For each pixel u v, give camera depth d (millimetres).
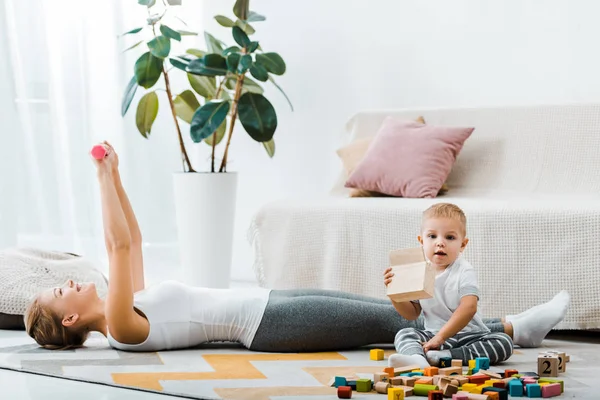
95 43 4859
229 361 2600
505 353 2604
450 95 4402
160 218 5039
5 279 3357
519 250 3232
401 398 2080
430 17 4426
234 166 4930
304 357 2701
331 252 3592
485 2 4301
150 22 4199
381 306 2867
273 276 3705
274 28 4809
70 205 4816
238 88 4270
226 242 4230
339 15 4641
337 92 4668
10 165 4637
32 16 4707
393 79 4527
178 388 2205
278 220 3725
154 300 2764
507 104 4207
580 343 3061
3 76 4621
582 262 3135
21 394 2182
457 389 2125
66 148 4812
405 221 3443
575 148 3873
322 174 4707
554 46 4160
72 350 2797
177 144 5059
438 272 2656
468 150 4070
